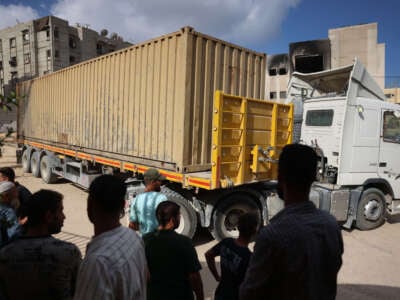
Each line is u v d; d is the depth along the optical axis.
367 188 6.77
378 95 6.89
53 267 1.76
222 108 4.59
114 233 1.66
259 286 1.41
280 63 29.45
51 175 10.48
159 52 5.42
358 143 6.45
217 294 2.67
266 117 5.35
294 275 1.35
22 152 12.74
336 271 1.49
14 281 1.75
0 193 2.89
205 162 5.33
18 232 2.78
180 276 2.36
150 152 5.71
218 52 5.41
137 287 1.62
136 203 3.51
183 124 4.93
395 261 5.07
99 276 1.43
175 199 5.09
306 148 1.57
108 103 6.95
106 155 7.09
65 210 7.37
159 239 2.42
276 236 1.38
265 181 5.52
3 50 47.31
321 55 27.38
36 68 43.84
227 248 2.68
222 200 5.31
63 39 43.41
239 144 4.92
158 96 5.47
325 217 1.50
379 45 26.25
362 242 5.97
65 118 9.06
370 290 4.12
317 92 7.79
